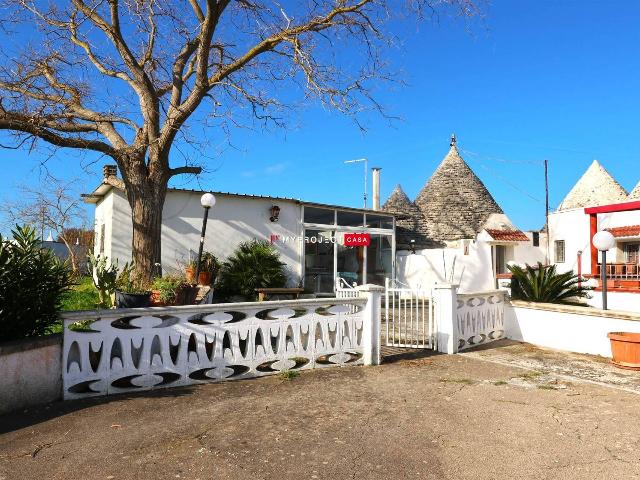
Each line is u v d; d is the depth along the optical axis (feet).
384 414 16.02
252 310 20.80
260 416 15.66
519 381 20.66
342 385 19.69
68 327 17.03
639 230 57.57
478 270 68.13
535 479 11.37
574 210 68.90
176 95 35.96
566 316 28.55
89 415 15.51
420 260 67.67
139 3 34.58
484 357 26.03
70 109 33.24
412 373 22.00
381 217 65.77
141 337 18.40
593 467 12.00
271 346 21.30
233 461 12.21
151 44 37.63
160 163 32.83
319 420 15.37
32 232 17.57
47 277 17.51
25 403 15.87
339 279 53.72
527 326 30.89
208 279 42.63
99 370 17.49
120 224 45.78
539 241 77.25
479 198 87.04
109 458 12.33
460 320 28.27
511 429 14.67
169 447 13.05
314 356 22.52
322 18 33.53
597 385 20.02
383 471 11.73
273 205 54.85
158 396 17.69
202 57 32.14
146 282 28.14
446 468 11.93
